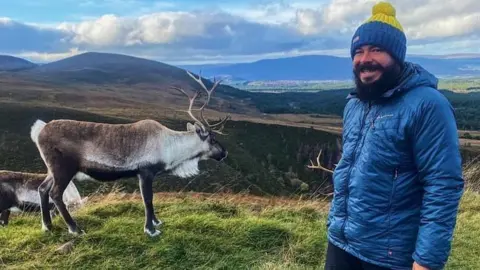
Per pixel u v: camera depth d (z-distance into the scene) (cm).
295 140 6812
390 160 248
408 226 250
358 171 260
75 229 593
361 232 260
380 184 252
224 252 554
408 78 248
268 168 5559
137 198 829
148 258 535
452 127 234
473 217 727
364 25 258
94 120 6519
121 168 606
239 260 536
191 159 653
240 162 5034
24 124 5262
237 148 5697
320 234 607
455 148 233
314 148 6400
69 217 593
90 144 600
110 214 683
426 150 236
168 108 11881
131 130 615
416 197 249
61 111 6294
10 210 741
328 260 288
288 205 778
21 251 547
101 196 878
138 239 573
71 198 761
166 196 855
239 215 711
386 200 251
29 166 3641
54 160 591
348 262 277
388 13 258
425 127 236
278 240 588
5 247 557
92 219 647
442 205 231
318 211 744
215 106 14125
